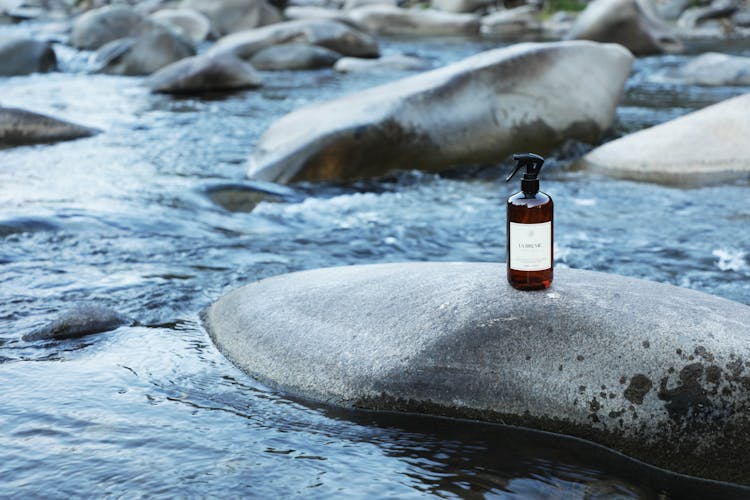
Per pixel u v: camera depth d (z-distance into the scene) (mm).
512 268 2879
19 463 2406
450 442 2607
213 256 4570
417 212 5594
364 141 6445
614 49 7961
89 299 3840
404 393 2773
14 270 4230
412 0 25891
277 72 13688
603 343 2654
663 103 9617
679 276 4285
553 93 7219
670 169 6266
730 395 2508
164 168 6770
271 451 2521
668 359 2576
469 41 18344
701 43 16938
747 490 2426
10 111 7938
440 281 3072
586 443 2596
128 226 5023
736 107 6520
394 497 2285
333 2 27688
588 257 4590
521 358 2709
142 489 2283
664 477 2469
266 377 3004
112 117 9242
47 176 6375
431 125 6680
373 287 3176
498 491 2336
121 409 2762
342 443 2592
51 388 2904
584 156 6793
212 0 20609
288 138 6664
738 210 5395
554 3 22609
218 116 9273
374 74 13094
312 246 4832
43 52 13703
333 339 2990
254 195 5887
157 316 3637
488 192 6117
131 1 28141
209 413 2758
